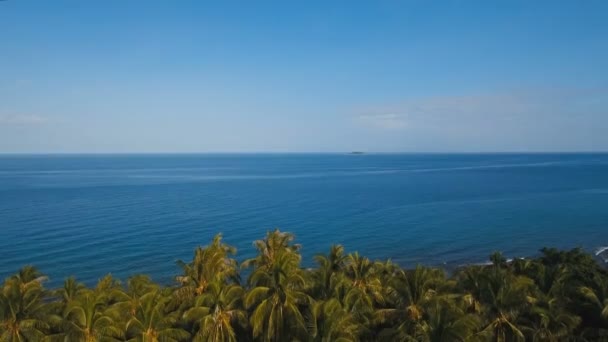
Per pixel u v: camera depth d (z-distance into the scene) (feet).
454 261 256.73
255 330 100.99
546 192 555.69
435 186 640.99
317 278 121.80
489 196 518.37
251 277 113.19
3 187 583.17
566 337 104.73
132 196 499.51
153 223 340.59
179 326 108.58
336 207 435.53
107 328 96.84
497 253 170.19
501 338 104.37
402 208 430.20
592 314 111.24
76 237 288.92
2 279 208.44
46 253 251.39
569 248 283.38
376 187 629.92
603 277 141.59
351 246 287.07
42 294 115.85
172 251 262.26
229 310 106.11
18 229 308.40
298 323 99.81
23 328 99.14
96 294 108.58
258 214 391.86
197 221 353.51
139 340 97.35
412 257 264.93
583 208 428.97
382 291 121.70
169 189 582.76
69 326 96.94
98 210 396.78
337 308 100.12
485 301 109.40
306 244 291.99
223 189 590.96
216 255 124.26
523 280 113.19
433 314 97.66
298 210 416.05
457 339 91.97
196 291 119.75
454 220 368.48
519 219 373.20
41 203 433.89
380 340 104.06
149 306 104.42
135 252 258.16
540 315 105.70
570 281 131.44
